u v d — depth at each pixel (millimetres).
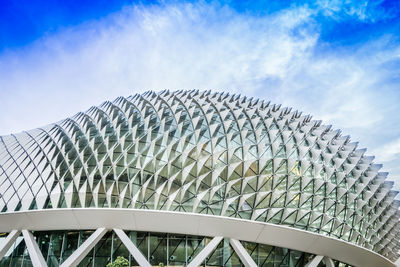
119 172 18562
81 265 16500
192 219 15078
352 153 25828
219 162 18844
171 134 21000
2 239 16938
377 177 26328
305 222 18531
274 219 17828
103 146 20797
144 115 23969
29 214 15367
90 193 17406
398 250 28547
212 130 21094
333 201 19656
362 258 17969
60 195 17234
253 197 17812
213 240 15594
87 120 26125
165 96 28938
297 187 19078
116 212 15031
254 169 18828
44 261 15492
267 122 23172
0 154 22656
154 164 18734
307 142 22438
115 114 25781
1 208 17203
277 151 20391
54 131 25562
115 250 16672
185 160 18844
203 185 17781
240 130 21719
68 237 16875
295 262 17344
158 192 17375
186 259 16422
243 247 15531
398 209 28312
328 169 20969
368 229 22094
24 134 26656
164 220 15195
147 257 16234
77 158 19828
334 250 16609
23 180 18859
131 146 20266
